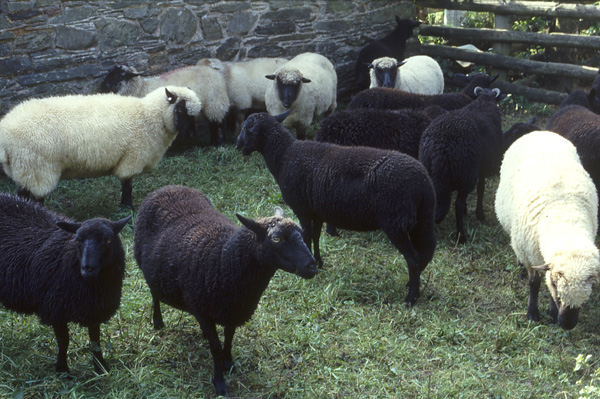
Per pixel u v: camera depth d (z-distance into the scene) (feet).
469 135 21.74
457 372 15.83
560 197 16.94
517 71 39.58
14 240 15.25
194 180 28.48
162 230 15.90
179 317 17.98
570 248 15.38
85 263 13.51
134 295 19.26
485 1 40.40
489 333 17.51
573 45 37.04
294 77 29.84
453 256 22.08
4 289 15.15
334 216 19.13
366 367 16.12
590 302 19.07
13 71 28.96
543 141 19.65
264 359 16.47
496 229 24.00
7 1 28.14
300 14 36.99
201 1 33.68
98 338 15.47
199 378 15.62
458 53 41.63
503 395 14.96
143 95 30.60
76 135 23.07
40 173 22.74
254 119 20.49
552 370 15.88
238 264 13.97
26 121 22.29
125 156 24.56
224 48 35.01
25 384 15.12
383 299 19.35
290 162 19.94
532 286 17.95
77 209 25.75
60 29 29.81
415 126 23.35
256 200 26.32
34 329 17.29
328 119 23.65
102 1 30.73
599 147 22.02
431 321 18.16
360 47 40.06
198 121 33.04
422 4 43.37
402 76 34.24
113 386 15.06
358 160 18.53
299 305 18.88
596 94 29.84
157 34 32.73
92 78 31.27
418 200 18.01
